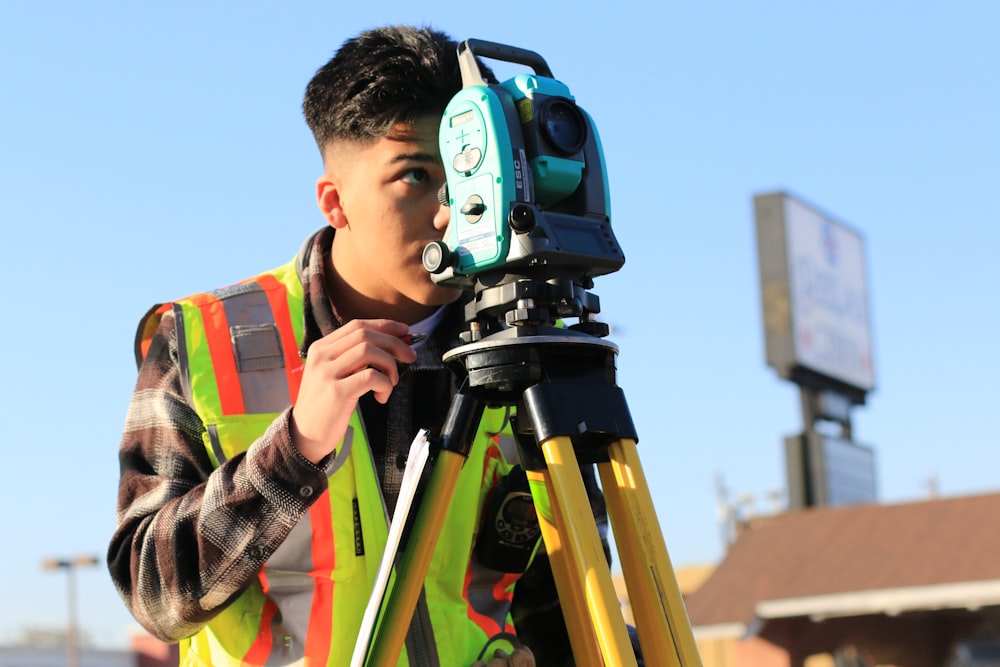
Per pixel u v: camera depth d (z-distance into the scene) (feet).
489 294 5.79
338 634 6.51
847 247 97.09
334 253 7.16
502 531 6.88
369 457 6.80
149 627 6.40
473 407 5.87
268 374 6.90
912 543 65.05
